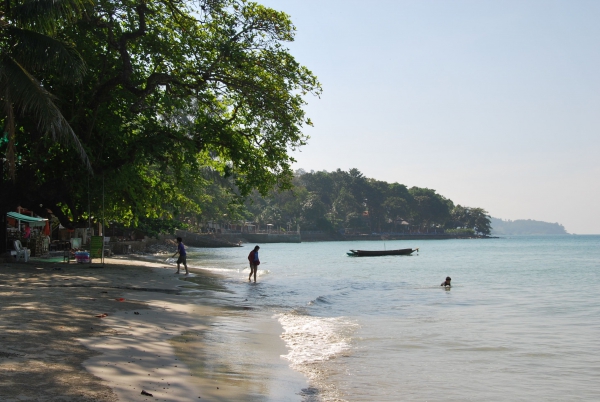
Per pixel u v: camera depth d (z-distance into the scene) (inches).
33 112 755.4
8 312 401.7
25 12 650.8
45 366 253.3
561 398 286.2
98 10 849.5
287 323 494.3
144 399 219.9
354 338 443.5
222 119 1035.9
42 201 943.0
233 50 922.7
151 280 805.2
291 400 250.4
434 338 453.7
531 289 930.7
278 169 1039.0
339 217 6599.4
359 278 1164.5
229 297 673.6
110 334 348.5
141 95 901.8
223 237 4446.4
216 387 255.4
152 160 991.0
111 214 1173.1
